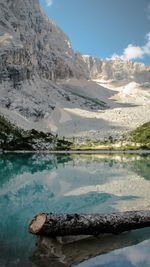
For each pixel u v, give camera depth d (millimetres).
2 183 50188
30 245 19406
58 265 16344
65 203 33719
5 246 19281
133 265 16500
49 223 19469
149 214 23688
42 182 52156
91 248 19000
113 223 21500
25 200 35438
